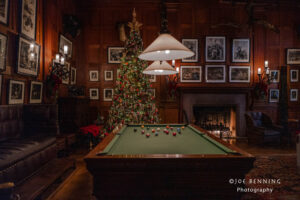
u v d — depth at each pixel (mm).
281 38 7613
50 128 4246
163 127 3955
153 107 5754
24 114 4203
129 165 1719
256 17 7586
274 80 7562
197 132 3199
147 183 1757
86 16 7352
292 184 3482
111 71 7332
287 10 7617
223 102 7477
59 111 5453
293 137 6398
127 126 4039
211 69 7461
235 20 7512
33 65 4598
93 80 7328
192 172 1756
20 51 4125
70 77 6539
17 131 3961
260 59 7555
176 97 7363
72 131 5469
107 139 2604
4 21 3688
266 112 7543
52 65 5344
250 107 7488
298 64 7605
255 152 5602
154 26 7367
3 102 3746
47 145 3646
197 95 7418
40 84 4926
